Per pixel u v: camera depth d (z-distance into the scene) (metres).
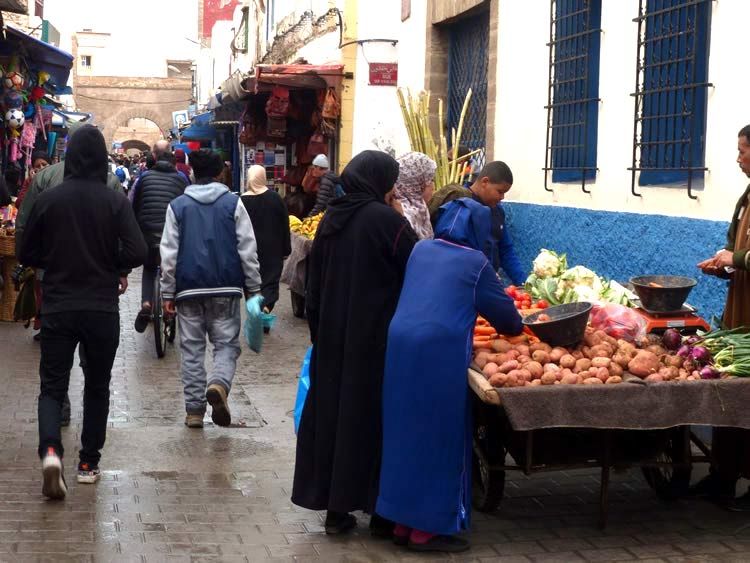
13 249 11.61
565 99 9.41
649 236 7.91
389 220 5.55
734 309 6.01
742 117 6.96
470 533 5.65
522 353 5.47
